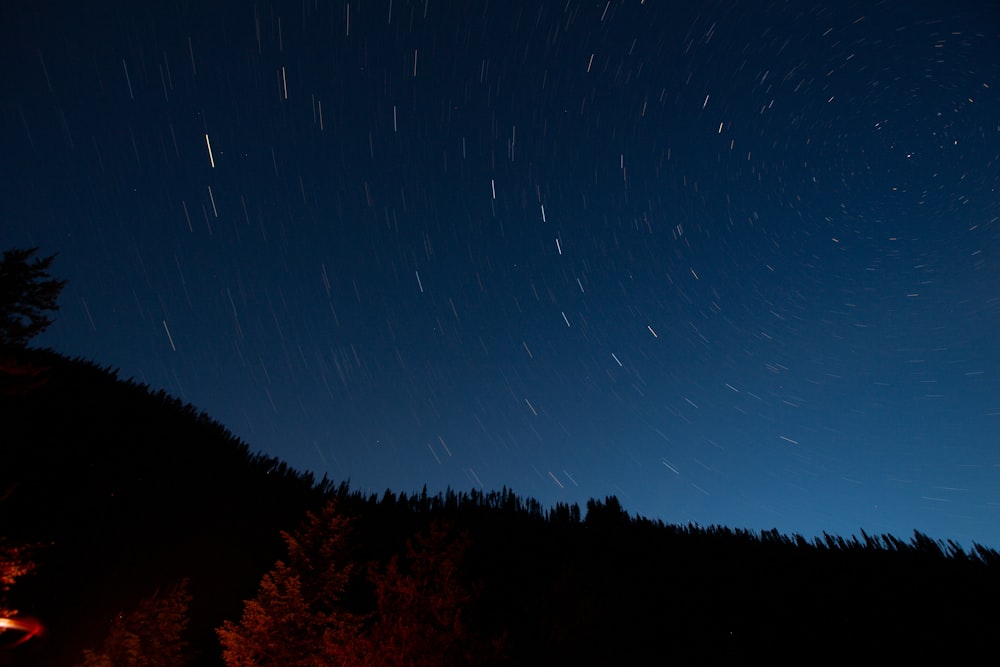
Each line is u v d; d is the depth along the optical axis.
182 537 26.86
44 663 16.38
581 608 18.81
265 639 14.20
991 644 20.95
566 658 17.61
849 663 22.22
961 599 23.66
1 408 21.42
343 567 16.47
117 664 13.68
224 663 20.67
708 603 27.00
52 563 19.47
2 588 10.56
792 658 22.84
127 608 20.36
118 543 23.28
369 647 12.66
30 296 9.53
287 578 15.26
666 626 24.94
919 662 21.23
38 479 22.59
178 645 15.35
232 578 26.38
